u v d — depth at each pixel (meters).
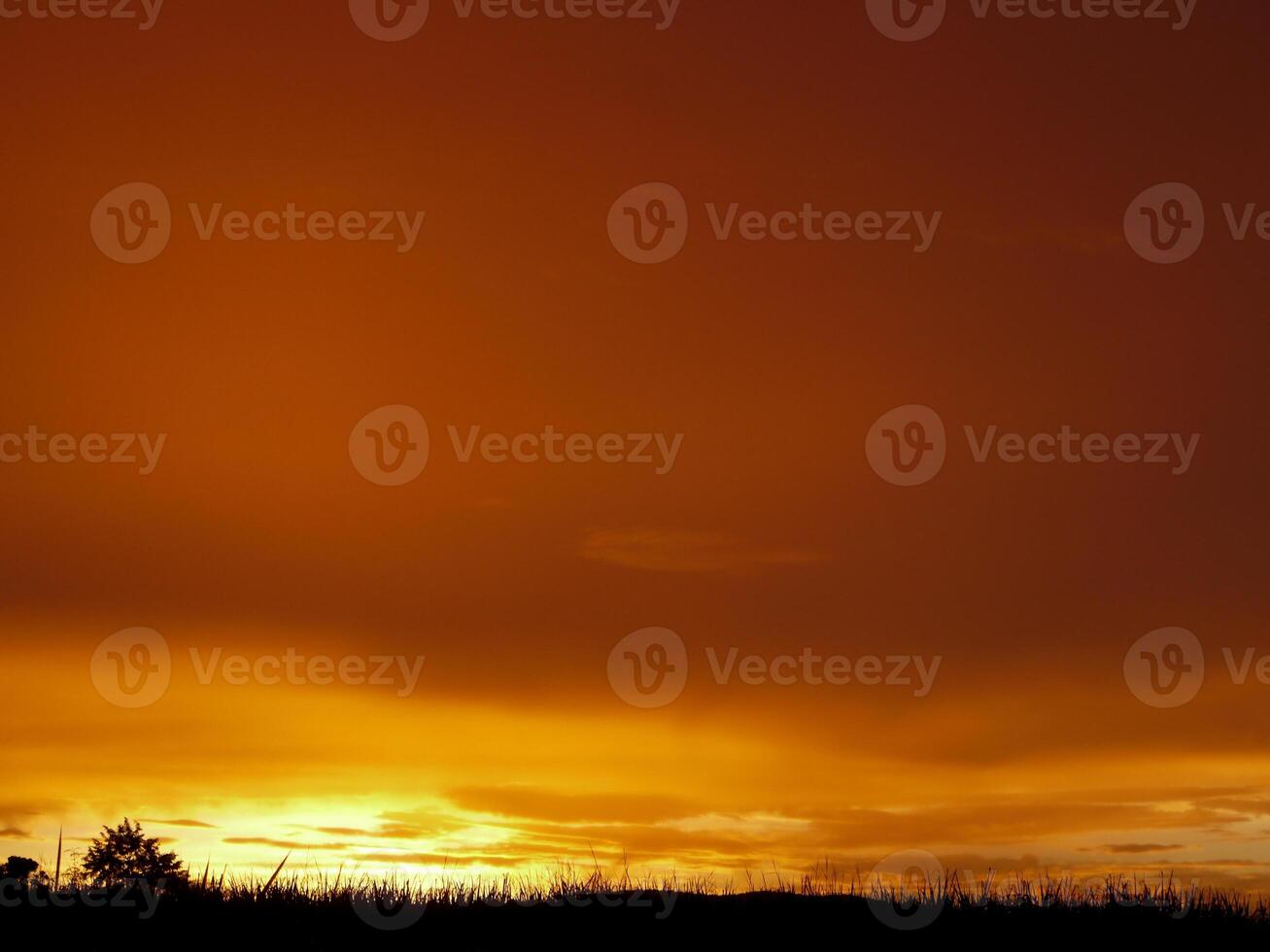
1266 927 14.68
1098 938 14.35
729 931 14.83
